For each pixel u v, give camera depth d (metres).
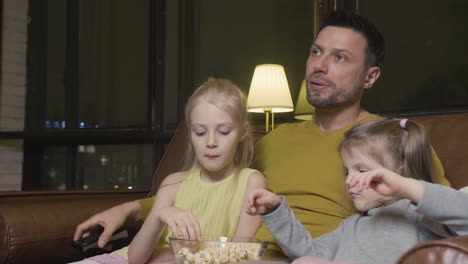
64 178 4.02
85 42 3.96
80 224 1.35
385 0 2.89
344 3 2.94
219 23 3.51
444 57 2.74
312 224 1.27
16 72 4.10
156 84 3.60
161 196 1.41
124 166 3.79
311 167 1.33
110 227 1.34
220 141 1.27
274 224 1.08
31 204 1.40
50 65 4.07
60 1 4.07
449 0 2.73
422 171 1.08
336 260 1.05
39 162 4.09
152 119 3.59
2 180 3.98
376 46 1.47
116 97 3.81
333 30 1.44
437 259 0.60
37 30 4.12
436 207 0.84
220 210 1.34
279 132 1.50
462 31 2.70
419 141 1.08
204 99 1.28
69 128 3.96
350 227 1.10
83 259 1.44
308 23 3.18
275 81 2.60
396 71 2.86
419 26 2.81
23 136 3.87
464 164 1.29
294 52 3.24
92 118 3.90
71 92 3.97
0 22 4.10
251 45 3.41
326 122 1.45
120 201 1.67
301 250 1.10
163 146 3.58
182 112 3.54
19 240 1.30
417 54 2.81
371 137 1.08
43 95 4.07
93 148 3.92
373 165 1.07
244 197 1.33
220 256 0.97
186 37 3.59
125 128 3.68
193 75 3.57
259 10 3.39
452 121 1.39
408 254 0.63
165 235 1.38
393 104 2.86
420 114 2.43
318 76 1.41
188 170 1.46
